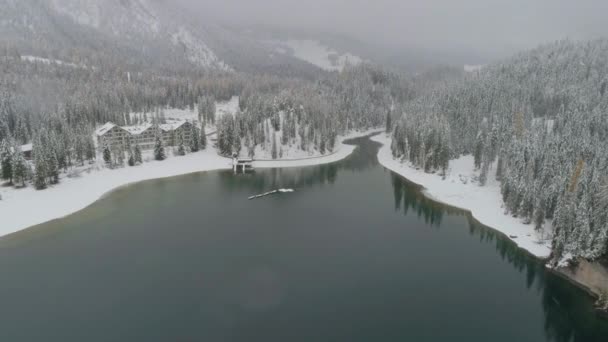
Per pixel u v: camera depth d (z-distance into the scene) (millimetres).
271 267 78812
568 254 78562
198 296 67875
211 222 103438
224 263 80188
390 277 76062
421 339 57812
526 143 125750
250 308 64750
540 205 92250
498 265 81812
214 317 62062
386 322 61688
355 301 67438
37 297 66812
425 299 68625
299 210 114875
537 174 112812
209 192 130125
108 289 69625
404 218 109375
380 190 136250
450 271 79000
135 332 57969
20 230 95312
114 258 81625
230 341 56375
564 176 95125
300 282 73250
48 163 123125
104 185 130875
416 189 136500
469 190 128375
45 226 98375
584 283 73375
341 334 58438
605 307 65812
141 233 95188
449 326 61125
